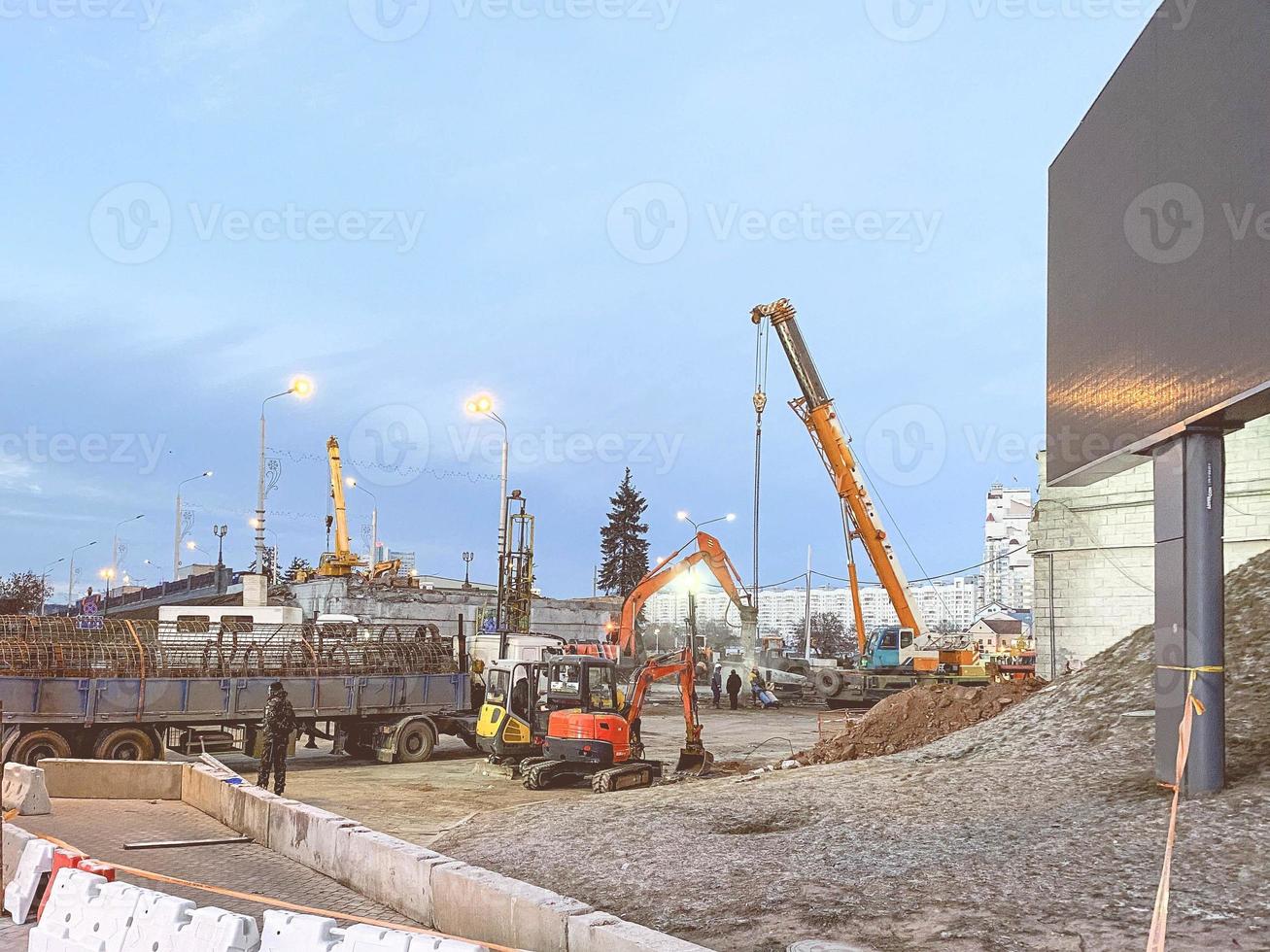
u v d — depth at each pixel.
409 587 45.72
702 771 20.39
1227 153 10.10
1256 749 11.41
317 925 6.19
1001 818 10.89
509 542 34.53
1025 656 47.09
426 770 22.02
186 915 6.79
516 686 21.08
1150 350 11.61
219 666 21.48
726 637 80.25
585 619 46.56
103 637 20.84
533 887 7.63
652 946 6.08
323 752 25.66
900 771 15.08
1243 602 16.66
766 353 39.12
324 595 41.06
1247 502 25.09
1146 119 11.84
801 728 31.78
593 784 18.42
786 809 12.62
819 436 38.03
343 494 50.91
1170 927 6.87
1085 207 13.55
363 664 23.44
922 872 8.95
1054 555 29.39
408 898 8.84
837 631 124.00
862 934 7.46
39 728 19.23
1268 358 9.33
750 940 7.60
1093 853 8.95
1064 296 14.27
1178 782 9.21
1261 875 7.67
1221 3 10.23
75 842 12.19
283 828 11.67
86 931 7.21
